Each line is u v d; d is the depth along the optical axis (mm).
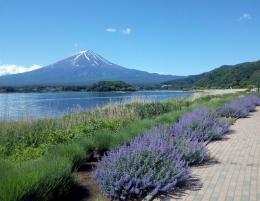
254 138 15344
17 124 14484
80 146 10367
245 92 64688
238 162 10648
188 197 7555
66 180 7668
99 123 15883
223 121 17859
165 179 7875
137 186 7617
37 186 6539
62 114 18078
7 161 8250
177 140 11039
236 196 7539
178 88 171750
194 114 17375
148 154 8430
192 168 10000
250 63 146000
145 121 16578
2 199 5906
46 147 10742
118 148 9781
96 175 8227
